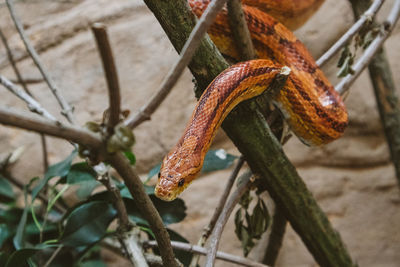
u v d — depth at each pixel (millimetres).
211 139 567
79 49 817
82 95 806
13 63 746
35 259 652
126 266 811
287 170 582
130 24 809
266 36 614
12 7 652
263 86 568
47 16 836
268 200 724
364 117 795
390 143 730
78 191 680
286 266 811
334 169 813
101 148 447
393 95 718
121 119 452
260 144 569
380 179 803
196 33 447
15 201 754
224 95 552
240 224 604
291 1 659
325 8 791
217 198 802
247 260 586
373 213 806
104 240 709
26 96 619
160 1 522
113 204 599
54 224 672
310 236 612
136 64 802
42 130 429
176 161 566
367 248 806
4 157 795
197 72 549
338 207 809
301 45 625
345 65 625
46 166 744
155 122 800
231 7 558
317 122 604
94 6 828
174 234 626
